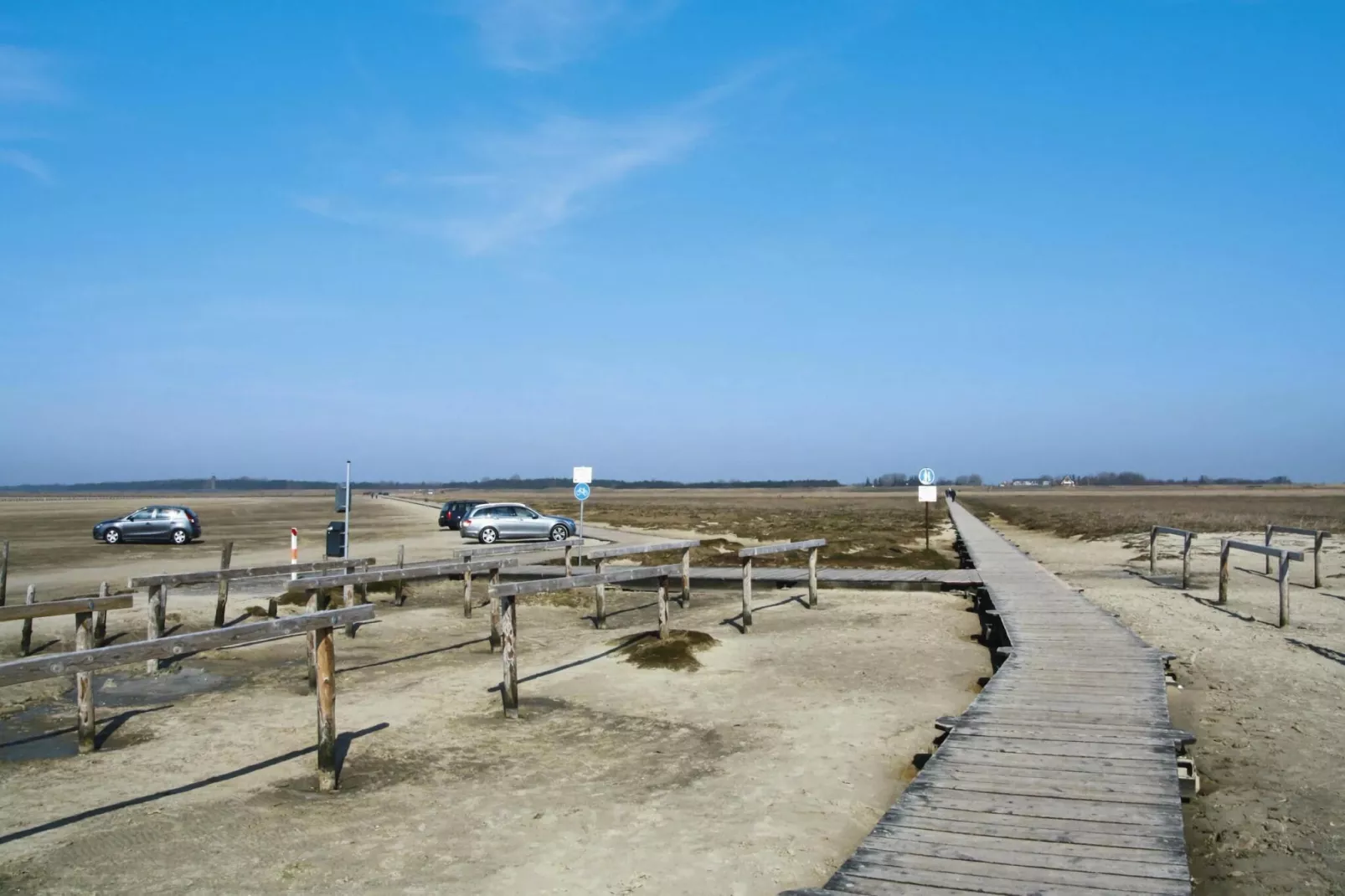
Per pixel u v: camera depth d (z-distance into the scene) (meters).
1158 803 6.50
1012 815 6.30
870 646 14.37
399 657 13.94
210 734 9.59
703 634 14.23
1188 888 5.14
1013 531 48.84
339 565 17.12
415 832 6.84
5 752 9.01
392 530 45.84
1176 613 17.53
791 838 6.71
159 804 7.45
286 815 7.21
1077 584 22.72
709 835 6.79
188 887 5.86
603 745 9.15
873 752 8.81
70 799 7.58
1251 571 24.55
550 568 22.59
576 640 15.30
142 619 16.69
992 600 17.02
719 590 21.56
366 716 10.30
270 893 5.77
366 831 6.88
